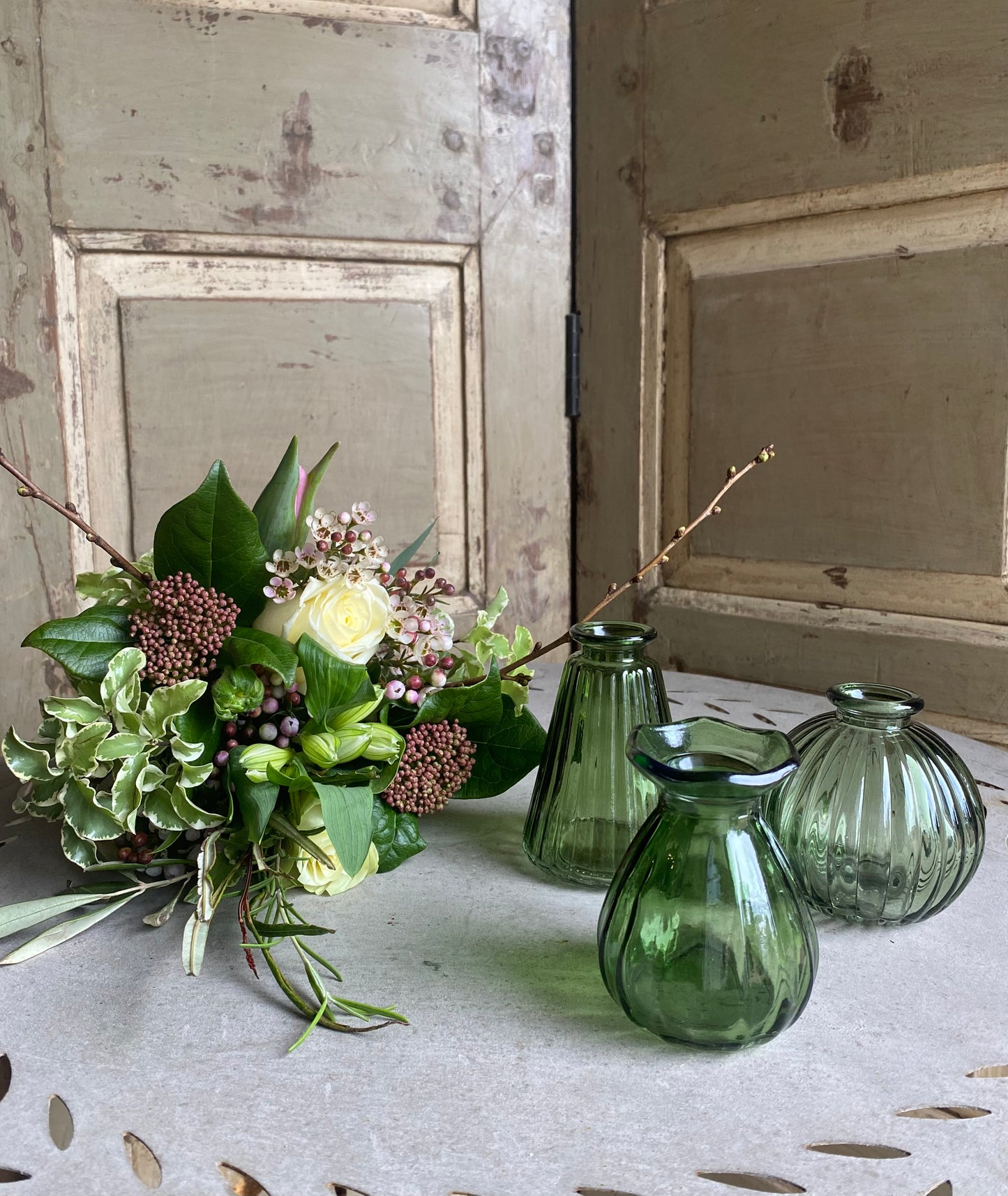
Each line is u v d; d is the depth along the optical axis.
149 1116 0.43
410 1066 0.46
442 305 1.26
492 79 1.22
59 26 1.04
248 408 1.18
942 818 0.56
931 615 1.07
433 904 0.61
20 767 0.59
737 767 0.49
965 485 1.02
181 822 0.58
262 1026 0.49
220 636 0.60
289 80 1.13
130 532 1.16
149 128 1.09
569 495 1.36
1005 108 0.94
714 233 1.17
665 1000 0.46
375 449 1.24
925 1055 0.46
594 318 1.29
